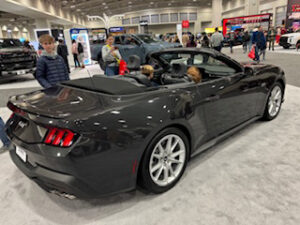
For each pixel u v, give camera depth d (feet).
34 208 5.97
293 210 5.44
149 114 5.43
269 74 9.97
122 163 5.16
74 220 5.50
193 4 131.64
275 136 9.38
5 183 7.14
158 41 32.19
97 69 38.37
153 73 9.73
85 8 107.55
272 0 89.81
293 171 6.98
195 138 6.81
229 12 124.06
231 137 9.53
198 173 7.10
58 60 9.70
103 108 5.08
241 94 8.43
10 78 32.58
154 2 113.91
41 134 4.92
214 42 37.60
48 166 4.91
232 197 5.97
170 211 5.60
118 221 5.39
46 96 6.07
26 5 54.54
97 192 5.07
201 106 6.75
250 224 5.09
